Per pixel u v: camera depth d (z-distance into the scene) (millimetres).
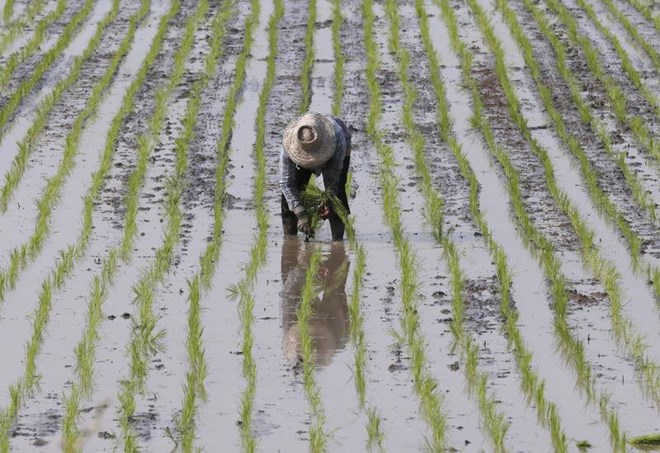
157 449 21984
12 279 29609
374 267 30859
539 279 30000
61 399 23953
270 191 36656
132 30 54469
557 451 21859
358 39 53688
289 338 26812
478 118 42812
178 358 25797
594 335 26844
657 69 49219
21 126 42906
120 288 29578
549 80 48156
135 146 40594
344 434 22609
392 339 26750
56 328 27281
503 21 56844
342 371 25281
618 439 22000
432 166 38750
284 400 23938
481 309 28234
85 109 44188
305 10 58656
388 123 43062
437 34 54688
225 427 22859
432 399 23141
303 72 48062
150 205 35406
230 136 41594
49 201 35344
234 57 51031
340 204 31969
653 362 25312
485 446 22078
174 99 45719
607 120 43344
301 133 31016
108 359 25719
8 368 25359
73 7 59906
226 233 33344
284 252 32000
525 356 24625
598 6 59812
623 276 30203
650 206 34281
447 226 33750
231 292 29391
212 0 60469
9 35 53812
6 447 21688
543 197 36031
